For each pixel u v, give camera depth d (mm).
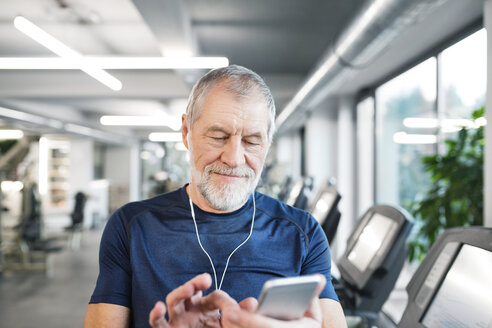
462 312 842
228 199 862
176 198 974
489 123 1822
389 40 2064
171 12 2676
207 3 3178
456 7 2527
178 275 862
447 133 3158
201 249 890
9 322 3398
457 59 3020
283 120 6945
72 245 7293
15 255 6211
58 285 4621
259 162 875
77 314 3605
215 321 716
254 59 4996
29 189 5355
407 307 1019
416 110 3807
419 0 1581
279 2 3176
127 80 5902
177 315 679
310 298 579
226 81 839
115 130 11492
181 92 5859
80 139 11000
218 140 844
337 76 2992
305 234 962
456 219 1871
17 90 5910
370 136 5488
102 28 4016
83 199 7492
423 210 1960
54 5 3449
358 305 1453
